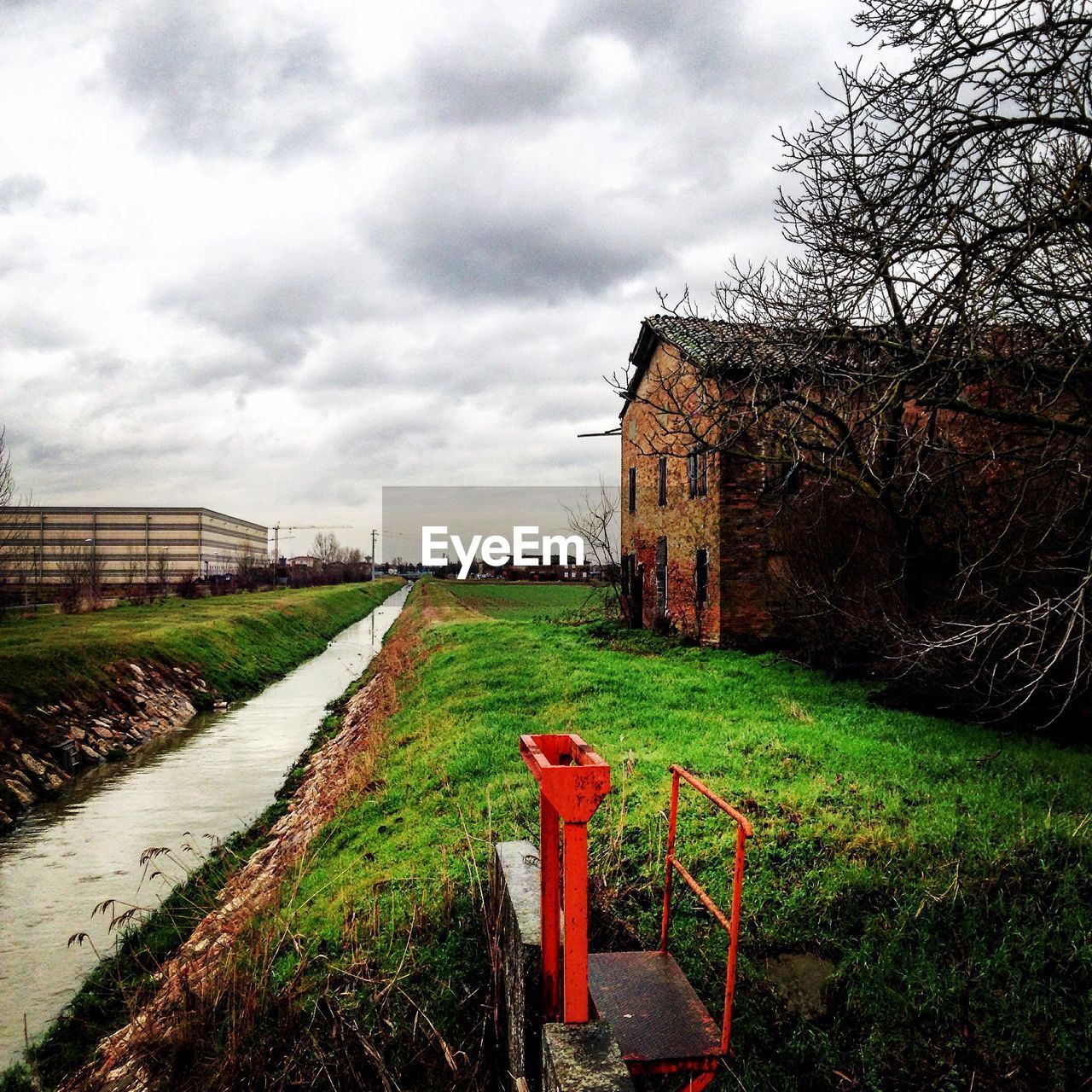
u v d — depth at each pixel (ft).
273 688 96.73
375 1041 17.33
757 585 62.95
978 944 17.57
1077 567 28.76
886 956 17.34
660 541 78.89
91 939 29.32
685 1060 13.64
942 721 36.29
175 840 40.27
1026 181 24.66
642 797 25.70
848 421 39.37
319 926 21.81
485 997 17.97
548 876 14.39
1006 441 36.96
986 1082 15.37
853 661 47.42
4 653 65.41
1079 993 16.65
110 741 60.44
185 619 115.14
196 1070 17.62
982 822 22.38
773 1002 16.74
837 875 19.76
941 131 24.79
